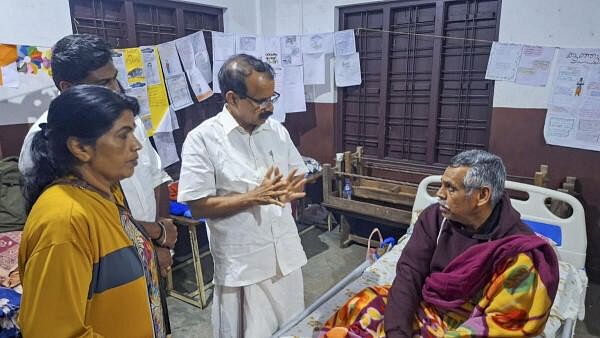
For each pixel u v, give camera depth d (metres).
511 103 2.87
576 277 1.74
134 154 0.93
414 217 2.27
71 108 0.83
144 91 2.82
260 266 1.55
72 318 0.81
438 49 3.16
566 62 2.62
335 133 3.83
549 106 2.72
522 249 1.14
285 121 4.07
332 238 3.59
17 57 2.25
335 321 1.46
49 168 0.88
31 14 2.33
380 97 3.52
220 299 1.64
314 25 3.69
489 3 2.94
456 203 1.22
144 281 0.99
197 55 3.11
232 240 1.52
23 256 0.85
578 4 2.54
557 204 2.66
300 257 1.70
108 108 0.85
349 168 3.48
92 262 0.87
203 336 2.29
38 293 0.79
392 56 3.46
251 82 1.37
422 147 3.46
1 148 2.27
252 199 1.39
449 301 1.28
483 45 3.02
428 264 1.40
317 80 3.62
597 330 2.27
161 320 1.17
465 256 1.24
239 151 1.53
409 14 3.30
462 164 1.22
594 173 2.66
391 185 3.46
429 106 3.31
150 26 3.06
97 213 0.89
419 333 1.32
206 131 1.48
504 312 1.13
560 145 2.73
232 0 3.52
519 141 2.89
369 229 3.57
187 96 3.09
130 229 1.04
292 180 1.44
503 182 1.22
